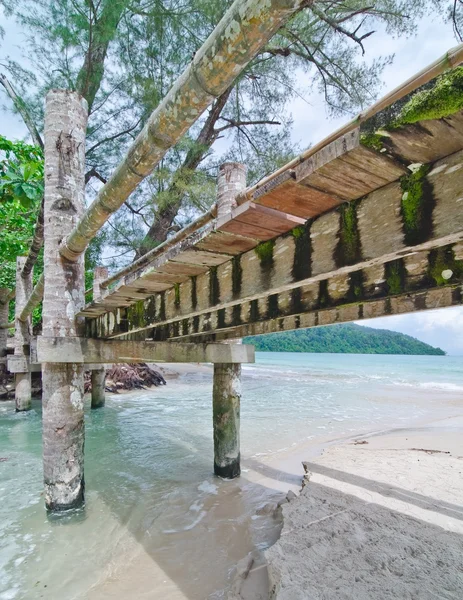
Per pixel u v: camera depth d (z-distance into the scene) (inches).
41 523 137.3
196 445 243.3
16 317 345.1
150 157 68.8
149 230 433.7
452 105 28.7
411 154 36.0
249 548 120.6
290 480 179.3
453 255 46.8
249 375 831.1
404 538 109.1
